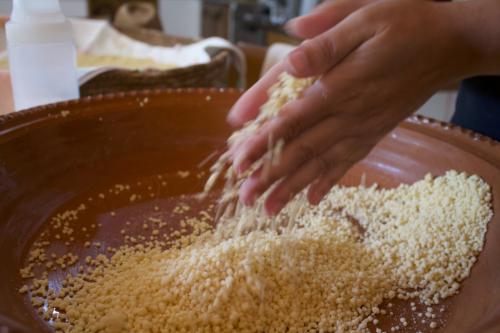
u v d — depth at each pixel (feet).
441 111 3.64
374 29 1.37
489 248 1.85
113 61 3.52
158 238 1.97
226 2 7.13
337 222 2.05
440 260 1.83
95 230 1.98
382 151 2.33
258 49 3.64
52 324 1.57
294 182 1.46
